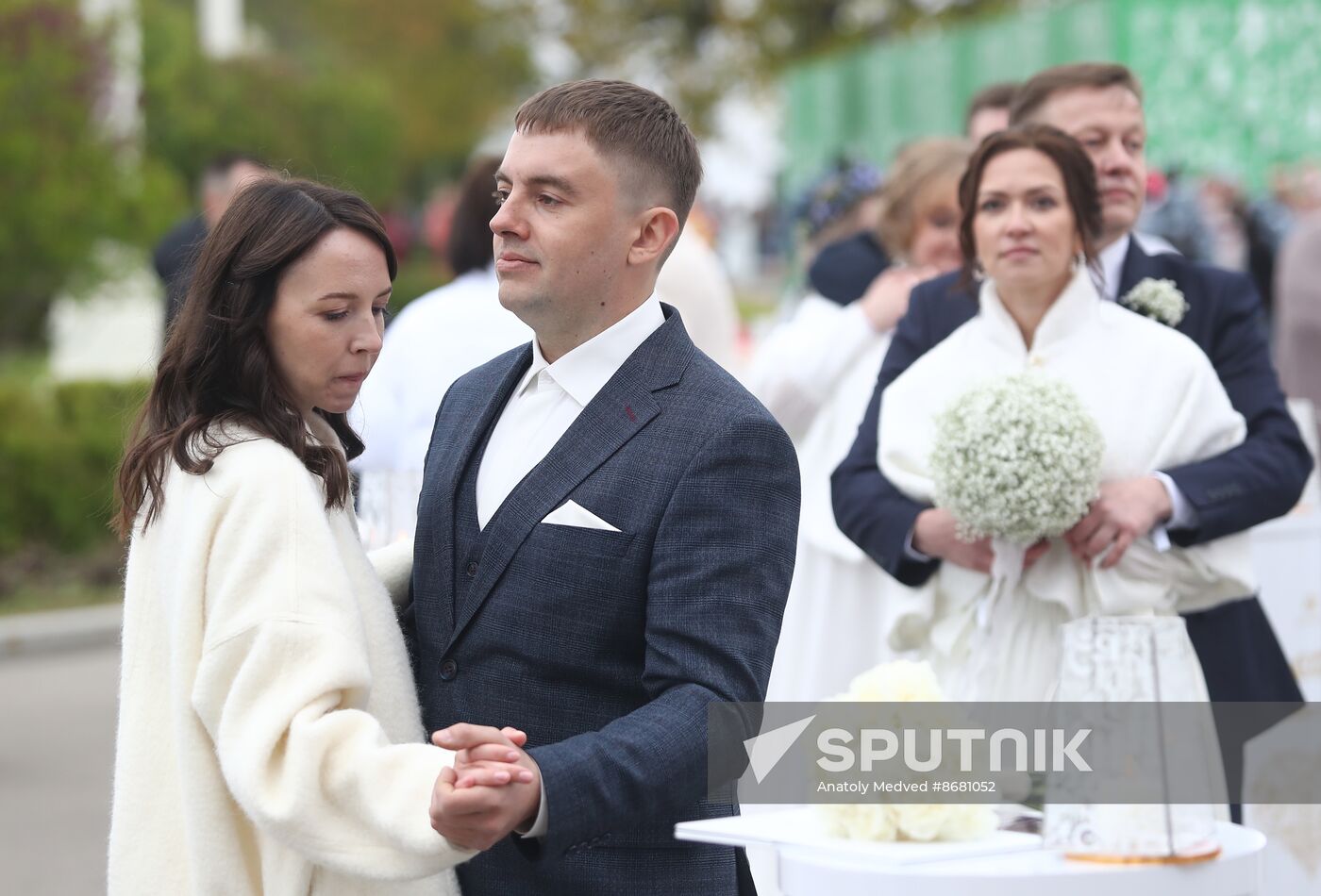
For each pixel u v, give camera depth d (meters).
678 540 3.87
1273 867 5.66
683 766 3.66
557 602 3.93
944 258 7.29
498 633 3.98
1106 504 5.34
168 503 3.91
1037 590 5.46
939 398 5.78
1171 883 3.47
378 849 3.63
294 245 3.92
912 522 5.68
